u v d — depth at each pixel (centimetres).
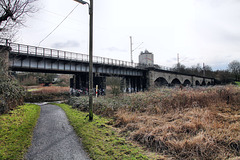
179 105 1066
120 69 3538
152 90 2073
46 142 589
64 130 747
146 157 453
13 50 1898
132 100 1386
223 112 912
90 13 944
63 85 5766
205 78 7962
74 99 1812
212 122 665
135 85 4681
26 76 5200
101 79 3183
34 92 3045
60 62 2512
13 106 1302
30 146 550
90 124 832
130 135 638
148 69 4103
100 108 1235
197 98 1133
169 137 548
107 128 762
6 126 758
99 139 609
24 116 1040
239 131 559
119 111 1066
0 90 1105
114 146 539
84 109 1346
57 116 1108
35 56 2114
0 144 544
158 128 626
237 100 1173
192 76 6450
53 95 3080
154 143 545
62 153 493
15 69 2320
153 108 1077
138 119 833
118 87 2077
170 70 5134
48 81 5622
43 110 1429
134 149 513
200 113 804
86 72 2952
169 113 939
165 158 447
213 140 501
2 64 1256
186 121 704
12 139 599
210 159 430
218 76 9450
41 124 870
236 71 8206
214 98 1193
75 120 938
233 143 483
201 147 460
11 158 452
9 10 989
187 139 532
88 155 479
